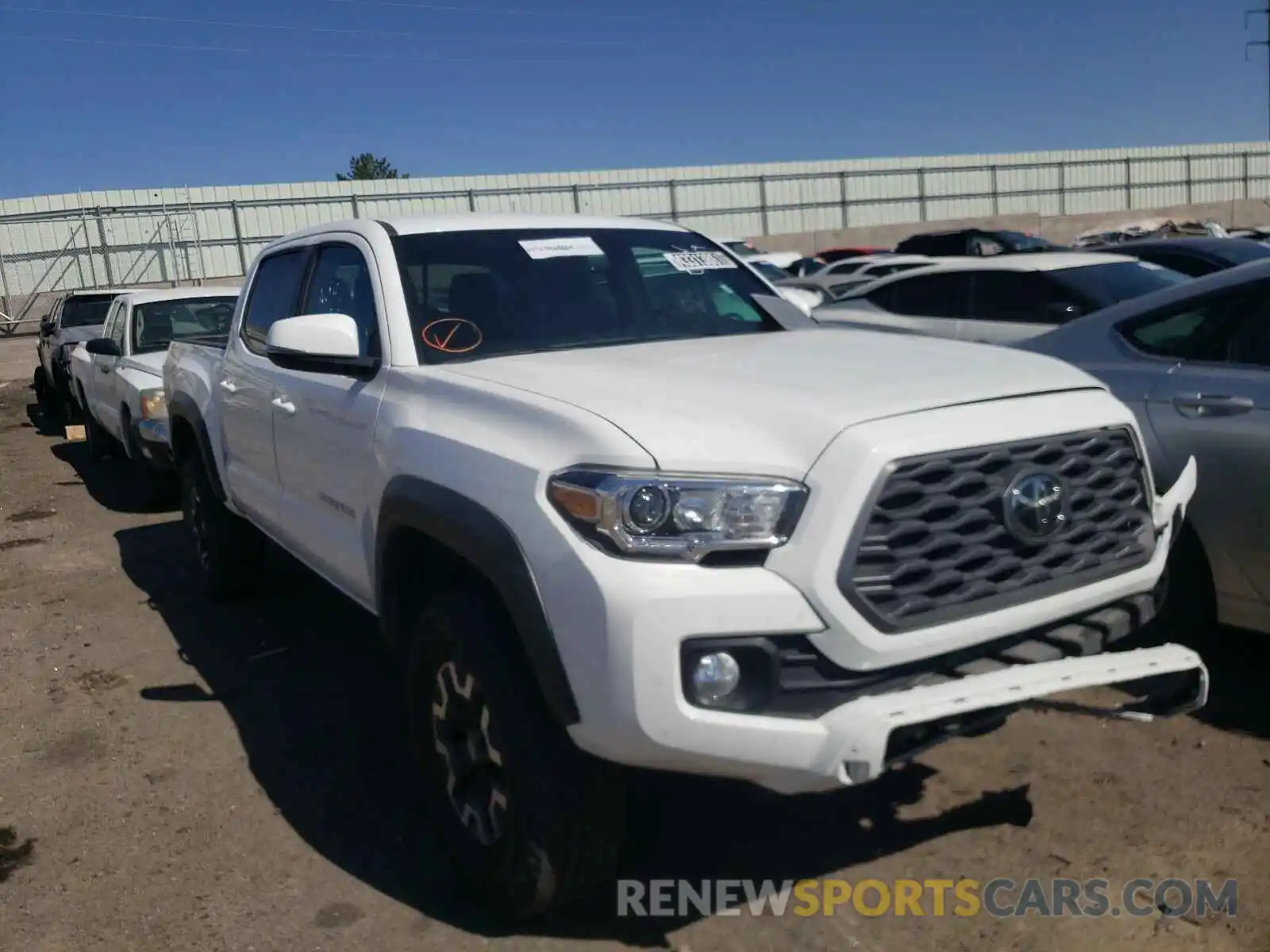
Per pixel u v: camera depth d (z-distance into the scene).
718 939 3.05
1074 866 3.31
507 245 4.16
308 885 3.41
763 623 2.53
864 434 2.63
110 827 3.82
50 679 5.23
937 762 3.95
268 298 5.04
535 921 3.17
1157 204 50.25
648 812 3.70
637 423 2.75
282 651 5.43
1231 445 4.04
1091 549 2.97
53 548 7.80
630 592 2.51
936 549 2.67
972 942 3.00
